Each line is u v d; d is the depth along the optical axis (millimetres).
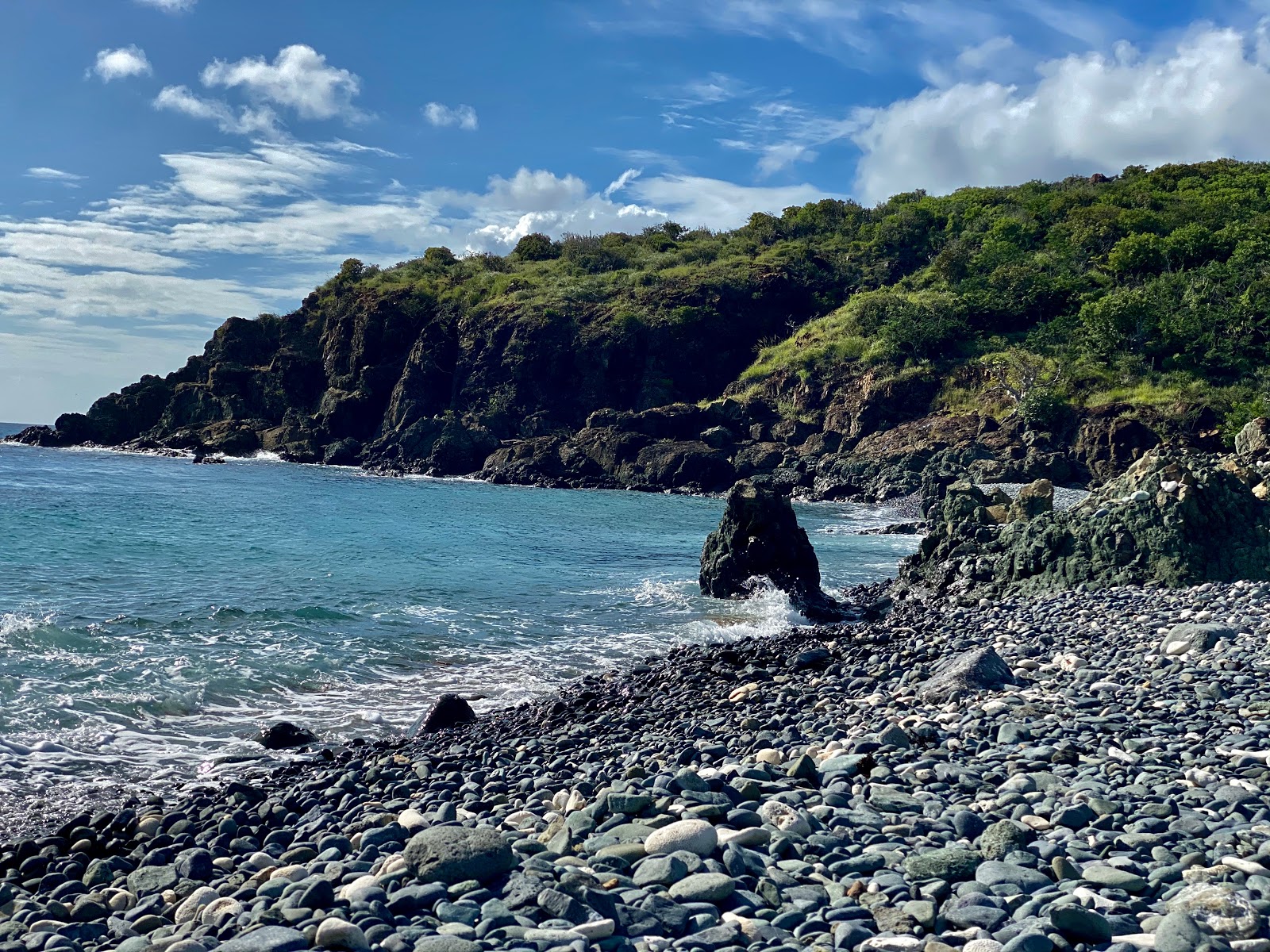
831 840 6195
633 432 89125
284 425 107625
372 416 109938
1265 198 122188
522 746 11344
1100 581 22312
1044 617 18688
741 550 25844
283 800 9492
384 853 6672
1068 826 6395
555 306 111312
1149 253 102000
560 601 24766
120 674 14930
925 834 6406
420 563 30766
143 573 25984
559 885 5328
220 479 71812
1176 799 6887
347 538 37188
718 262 127188
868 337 101250
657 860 5750
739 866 5758
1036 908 4926
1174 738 8797
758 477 82375
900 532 49781
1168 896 5066
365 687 15430
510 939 4723
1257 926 4520
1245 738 8398
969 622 19219
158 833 8688
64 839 8688
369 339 114062
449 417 98375
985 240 117688
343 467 97562
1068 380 83812
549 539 41062
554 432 102500
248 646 17422
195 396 111750
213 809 9328
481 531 43031
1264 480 26344
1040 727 9391
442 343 113062
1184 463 24297
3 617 18641
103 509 43875
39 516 38594
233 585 24672
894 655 15594
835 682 13828
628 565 32969
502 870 5777
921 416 88688
